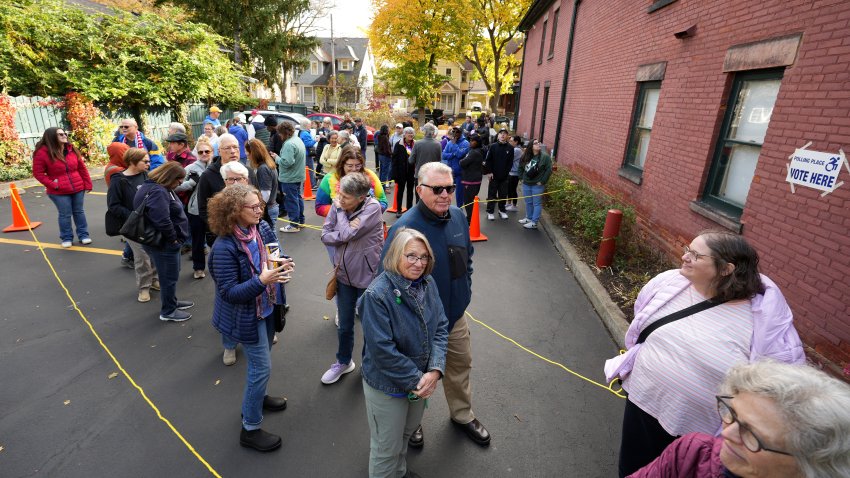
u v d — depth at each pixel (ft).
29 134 34.40
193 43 51.01
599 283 18.01
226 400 11.00
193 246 17.74
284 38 78.79
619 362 7.38
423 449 9.65
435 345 7.56
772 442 3.16
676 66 18.34
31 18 36.27
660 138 19.44
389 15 95.86
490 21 103.55
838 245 10.05
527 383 12.13
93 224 24.63
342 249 10.82
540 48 55.88
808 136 11.03
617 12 26.27
